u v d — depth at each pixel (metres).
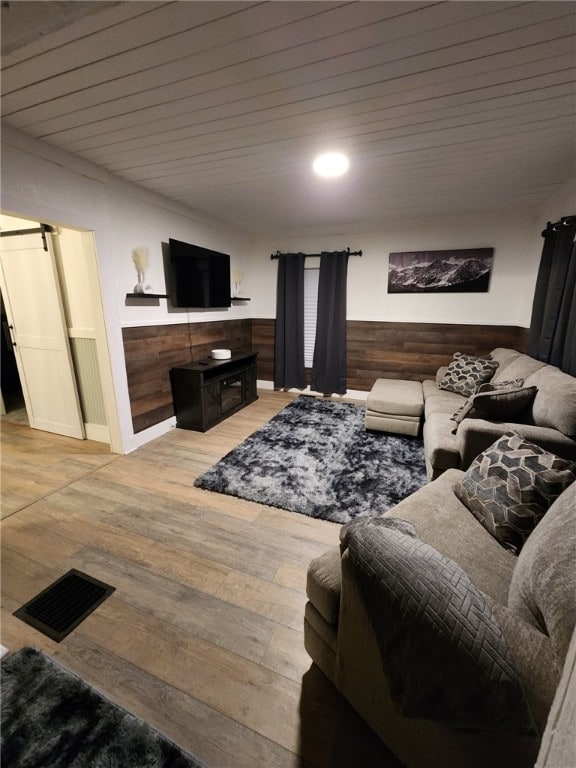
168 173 2.60
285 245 4.73
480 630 0.71
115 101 1.64
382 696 0.93
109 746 1.02
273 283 4.90
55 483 2.47
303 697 1.16
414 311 4.22
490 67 1.38
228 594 1.55
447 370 3.52
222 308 4.32
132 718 1.09
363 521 1.13
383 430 3.39
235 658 1.28
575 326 2.21
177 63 1.36
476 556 1.21
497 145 2.09
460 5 1.07
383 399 3.32
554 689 0.63
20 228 2.88
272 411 4.16
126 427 2.95
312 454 2.94
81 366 3.10
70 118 1.80
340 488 2.41
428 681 0.73
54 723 1.07
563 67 1.37
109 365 2.77
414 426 3.24
